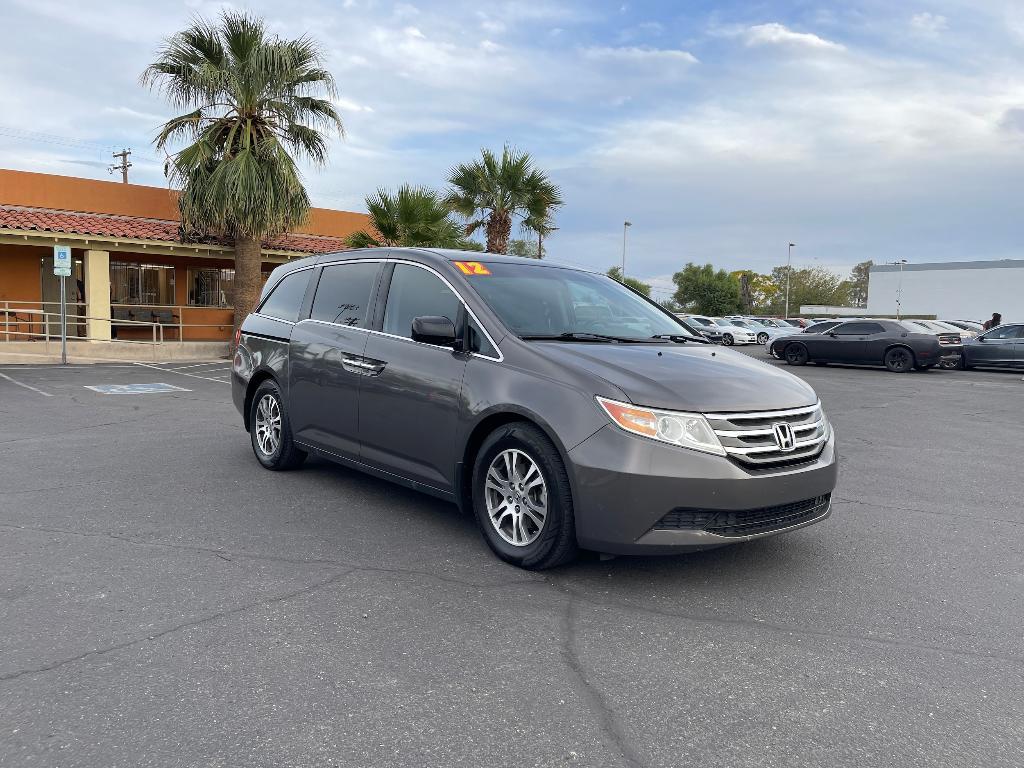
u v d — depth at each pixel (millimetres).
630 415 3551
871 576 4023
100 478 5816
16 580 3668
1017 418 10828
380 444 4816
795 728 2531
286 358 5750
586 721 2543
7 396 10922
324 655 2963
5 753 2283
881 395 13930
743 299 71875
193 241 18172
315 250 20734
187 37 16609
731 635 3246
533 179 19688
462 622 3299
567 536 3725
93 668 2814
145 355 18000
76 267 19172
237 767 2248
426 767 2270
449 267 4711
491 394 4031
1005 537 4801
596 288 5273
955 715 2635
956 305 65188
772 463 3668
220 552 4137
